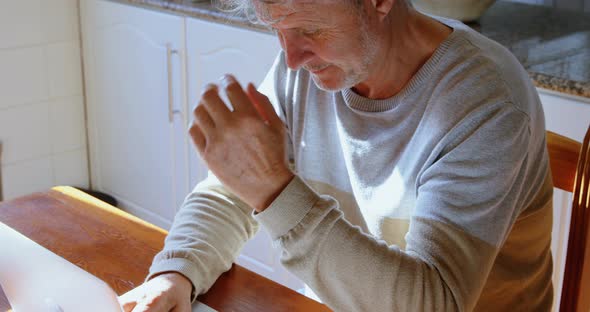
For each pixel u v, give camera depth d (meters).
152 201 2.76
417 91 1.15
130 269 1.20
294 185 1.01
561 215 1.76
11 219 1.34
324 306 1.12
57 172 2.86
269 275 2.38
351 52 1.06
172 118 2.53
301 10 1.00
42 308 1.00
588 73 1.70
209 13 2.26
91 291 0.92
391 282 1.01
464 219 1.04
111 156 2.85
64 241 1.27
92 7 2.66
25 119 2.71
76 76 2.80
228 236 1.24
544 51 1.86
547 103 1.73
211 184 1.31
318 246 1.02
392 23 1.12
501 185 1.05
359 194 1.26
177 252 1.17
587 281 1.24
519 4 2.25
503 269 1.22
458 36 1.13
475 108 1.07
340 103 1.25
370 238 1.04
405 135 1.18
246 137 0.98
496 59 1.12
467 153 1.06
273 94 1.38
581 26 2.06
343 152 1.27
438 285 1.01
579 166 1.21
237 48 2.23
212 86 0.98
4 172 2.70
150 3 2.43
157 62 2.51
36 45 2.65
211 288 1.17
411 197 1.18
